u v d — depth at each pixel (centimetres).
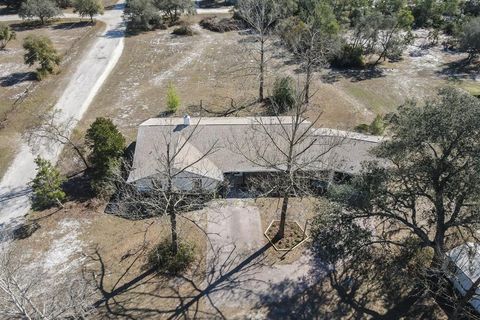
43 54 5309
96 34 6788
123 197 3234
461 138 1980
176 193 2666
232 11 7638
